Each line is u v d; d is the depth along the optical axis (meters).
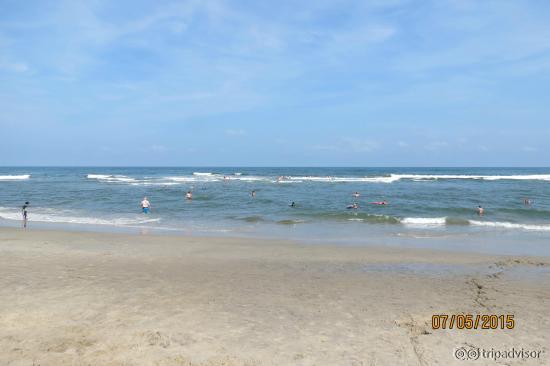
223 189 46.78
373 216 24.81
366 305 8.00
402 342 6.29
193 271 10.79
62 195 39.50
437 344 6.24
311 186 52.28
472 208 28.53
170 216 25.80
